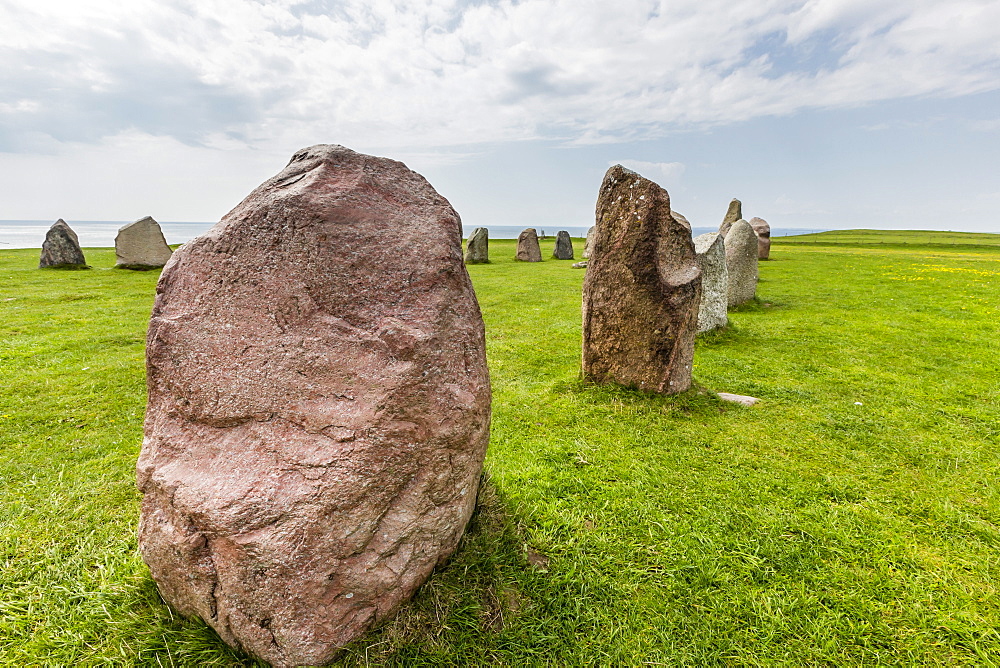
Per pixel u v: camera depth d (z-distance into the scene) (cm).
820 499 388
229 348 233
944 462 445
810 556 321
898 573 307
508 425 518
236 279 237
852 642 260
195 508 215
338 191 246
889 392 623
